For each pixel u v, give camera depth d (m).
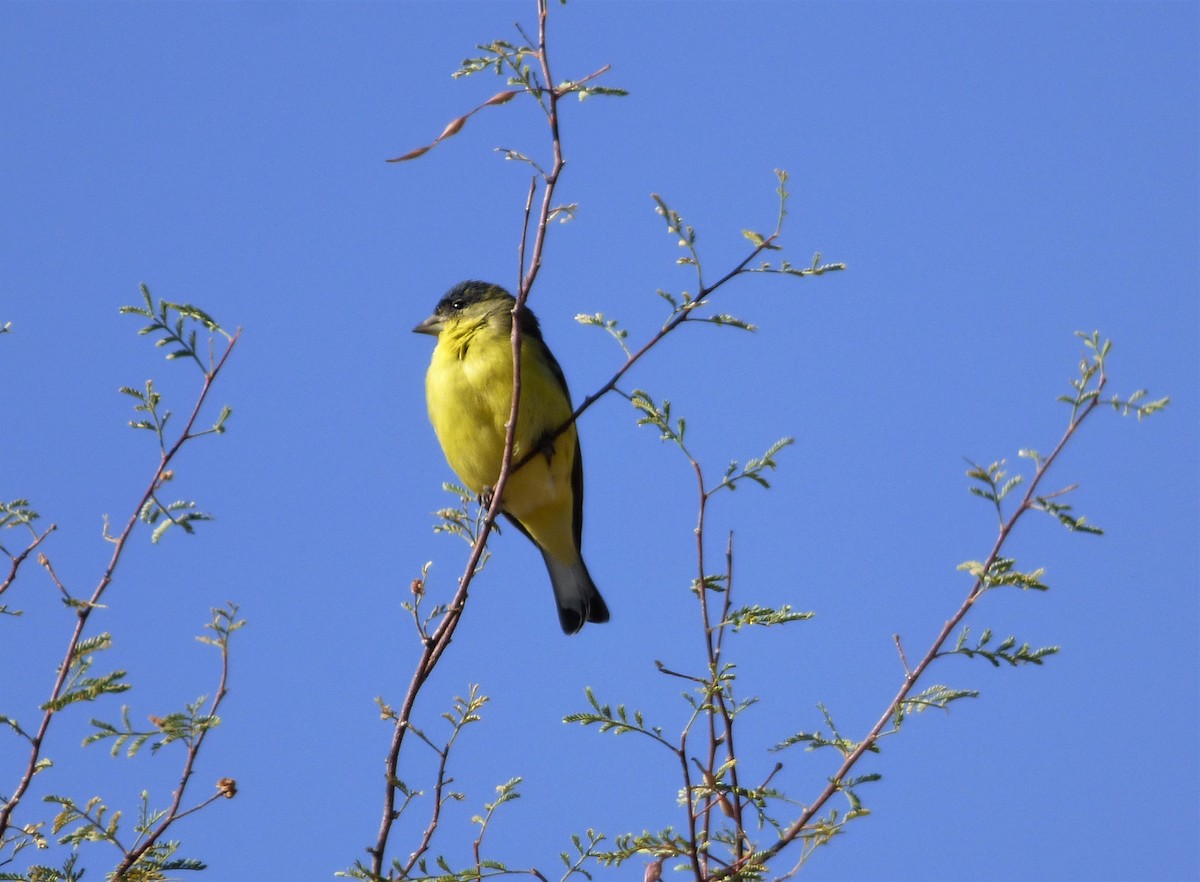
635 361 9.95
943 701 8.71
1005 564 8.59
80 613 8.37
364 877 9.03
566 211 9.38
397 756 9.34
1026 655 8.67
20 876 8.84
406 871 9.03
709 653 9.24
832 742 9.02
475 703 9.53
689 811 8.66
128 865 8.60
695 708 9.05
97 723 8.80
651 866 9.10
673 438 9.80
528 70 9.07
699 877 8.61
